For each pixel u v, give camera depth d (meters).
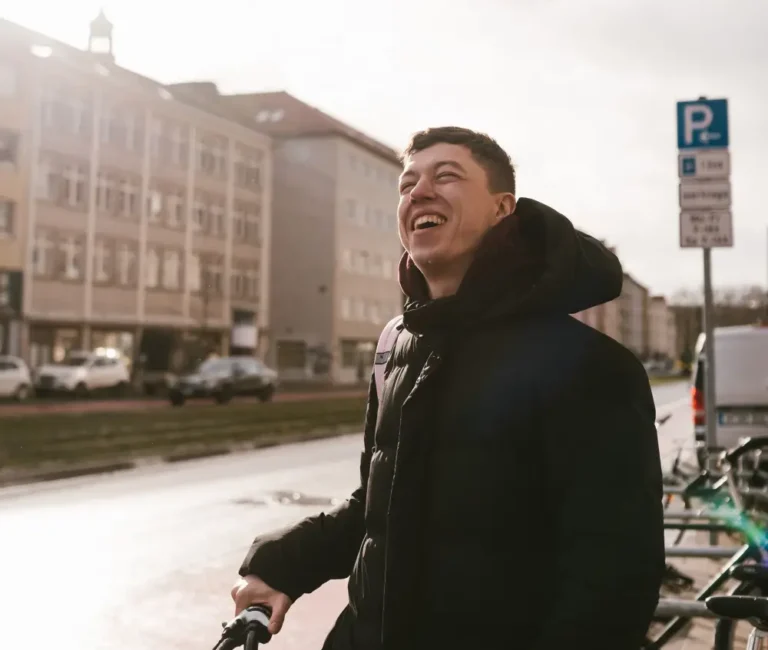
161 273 51.59
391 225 76.69
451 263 1.76
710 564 7.21
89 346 46.28
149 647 5.66
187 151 53.59
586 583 1.44
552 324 1.62
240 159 58.62
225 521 10.20
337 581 7.58
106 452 16.75
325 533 2.00
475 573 1.57
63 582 7.30
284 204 68.25
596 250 1.69
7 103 42.00
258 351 59.81
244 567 1.95
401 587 1.61
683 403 39.50
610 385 1.54
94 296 46.56
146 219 50.25
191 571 7.70
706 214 8.37
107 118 47.59
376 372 1.99
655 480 1.51
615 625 1.43
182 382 37.22
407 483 1.63
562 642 1.43
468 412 1.61
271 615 1.86
